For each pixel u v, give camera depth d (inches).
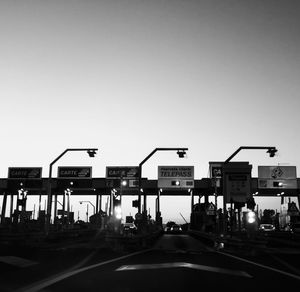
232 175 1781.5
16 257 900.6
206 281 592.4
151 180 2659.9
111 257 997.8
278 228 3572.8
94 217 3742.6
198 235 2436.0
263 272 730.8
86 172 2566.4
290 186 2554.1
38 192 3297.2
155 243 1925.4
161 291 498.6
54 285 542.3
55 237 1786.4
